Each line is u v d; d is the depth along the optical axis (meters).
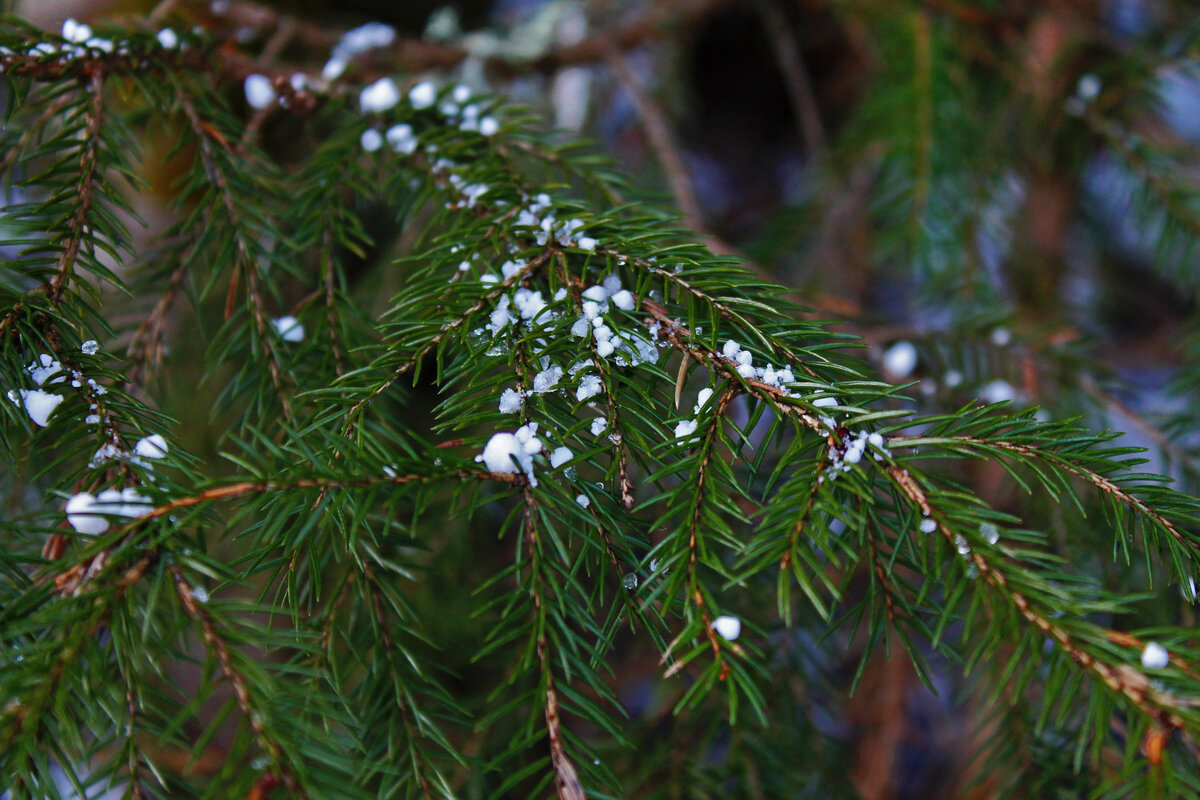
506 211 1.23
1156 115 2.06
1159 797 1.07
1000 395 1.56
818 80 3.16
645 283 1.17
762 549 1.10
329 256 1.28
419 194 1.28
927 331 1.65
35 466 1.30
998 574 1.10
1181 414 1.48
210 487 1.11
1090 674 1.08
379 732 1.19
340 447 1.13
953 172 1.78
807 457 1.13
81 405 1.16
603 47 2.19
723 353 1.15
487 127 1.31
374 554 1.17
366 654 1.21
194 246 1.30
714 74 3.20
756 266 1.74
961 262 1.80
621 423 1.13
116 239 1.22
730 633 1.09
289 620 1.22
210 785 1.07
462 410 1.15
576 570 1.12
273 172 1.31
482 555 1.79
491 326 1.16
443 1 2.67
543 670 1.12
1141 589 1.37
